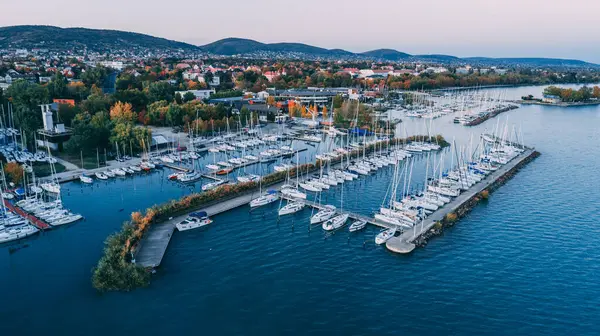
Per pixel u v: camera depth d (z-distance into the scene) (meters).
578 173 150.88
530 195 126.50
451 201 117.06
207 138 195.12
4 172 123.88
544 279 79.19
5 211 102.88
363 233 99.25
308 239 95.38
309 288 75.25
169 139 190.38
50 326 63.28
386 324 65.62
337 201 120.19
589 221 106.75
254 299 71.44
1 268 80.62
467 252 89.62
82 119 176.12
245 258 85.69
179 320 65.31
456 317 67.56
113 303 69.12
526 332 64.12
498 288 76.00
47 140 162.75
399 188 132.00
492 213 111.94
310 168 145.88
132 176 142.75
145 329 63.03
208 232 97.56
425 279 78.81
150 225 96.00
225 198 116.62
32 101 199.62
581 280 78.94
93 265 82.06
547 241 95.12
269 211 111.94
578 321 66.88
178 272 79.31
